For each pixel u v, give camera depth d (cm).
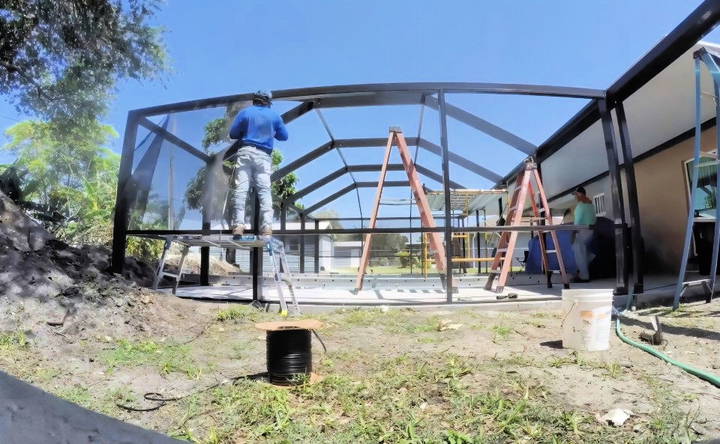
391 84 604
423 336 424
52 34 912
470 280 950
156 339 405
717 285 621
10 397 138
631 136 883
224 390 276
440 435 213
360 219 1344
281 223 1171
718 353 345
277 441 212
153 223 645
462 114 720
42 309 389
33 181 1062
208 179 637
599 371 301
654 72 560
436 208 1216
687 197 880
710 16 468
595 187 1199
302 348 295
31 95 1024
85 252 665
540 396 256
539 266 1072
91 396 262
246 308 548
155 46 1009
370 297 675
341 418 240
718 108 502
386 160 756
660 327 407
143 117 664
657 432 209
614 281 890
